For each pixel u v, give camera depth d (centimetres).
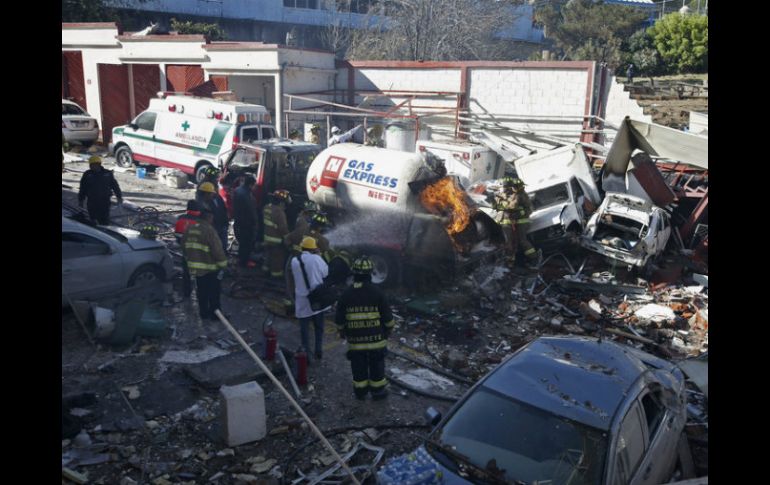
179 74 2264
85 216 935
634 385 499
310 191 1123
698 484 429
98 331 761
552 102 1889
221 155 1588
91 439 592
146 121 1820
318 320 778
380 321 679
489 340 877
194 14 3294
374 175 1033
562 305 1016
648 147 1362
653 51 3086
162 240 1233
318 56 2166
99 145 2395
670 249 1323
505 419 468
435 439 472
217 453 585
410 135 1884
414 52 3006
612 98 1845
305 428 633
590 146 1725
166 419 635
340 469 566
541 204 1269
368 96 2120
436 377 759
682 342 897
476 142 1783
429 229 974
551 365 519
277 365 738
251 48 2059
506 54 3672
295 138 1670
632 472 439
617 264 1145
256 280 1052
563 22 3650
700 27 3012
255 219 1085
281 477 553
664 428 500
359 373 676
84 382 686
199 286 866
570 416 458
